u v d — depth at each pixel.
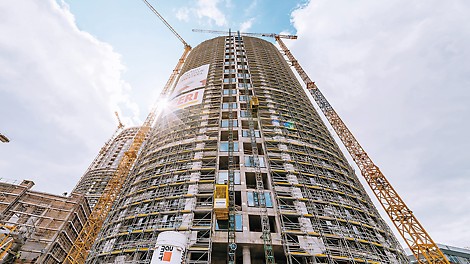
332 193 39.66
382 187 50.00
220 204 32.12
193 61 82.88
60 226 44.84
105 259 31.56
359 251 31.95
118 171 76.00
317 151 48.06
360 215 38.59
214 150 44.69
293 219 35.78
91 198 88.56
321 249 30.58
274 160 42.25
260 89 63.44
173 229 31.59
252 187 40.84
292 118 54.78
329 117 69.94
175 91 67.31
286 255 30.11
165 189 38.94
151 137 58.41
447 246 56.94
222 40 95.75
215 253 33.38
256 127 52.47
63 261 46.31
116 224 37.62
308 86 81.25
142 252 31.06
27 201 46.22
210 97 59.28
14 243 38.09
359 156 57.12
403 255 36.97
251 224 36.97
